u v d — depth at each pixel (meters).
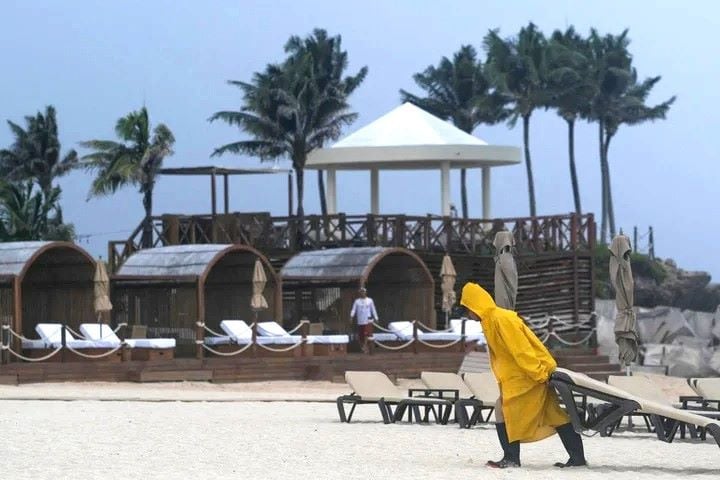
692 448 20.27
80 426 22.59
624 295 30.61
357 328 42.38
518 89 89.25
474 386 23.56
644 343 60.56
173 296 40.25
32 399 28.58
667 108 97.00
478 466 17.48
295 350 38.91
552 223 49.91
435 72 91.31
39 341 36.47
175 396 30.19
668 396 33.19
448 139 54.75
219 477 16.17
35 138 84.19
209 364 36.75
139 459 18.03
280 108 72.19
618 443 21.05
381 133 54.97
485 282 50.56
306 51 76.94
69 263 39.22
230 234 48.94
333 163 54.38
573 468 17.27
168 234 48.41
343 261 42.81
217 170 49.81
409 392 24.52
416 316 44.22
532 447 20.22
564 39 98.00
